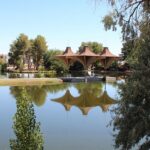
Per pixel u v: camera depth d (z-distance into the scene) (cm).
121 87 1035
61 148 1485
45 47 9862
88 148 1482
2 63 9850
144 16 1502
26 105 866
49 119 2248
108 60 7344
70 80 5756
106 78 5825
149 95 984
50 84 5288
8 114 2464
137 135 980
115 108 1048
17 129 854
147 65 1032
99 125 2012
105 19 1719
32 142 848
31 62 10131
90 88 4588
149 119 977
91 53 6981
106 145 1528
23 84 5203
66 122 2134
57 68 8156
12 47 9788
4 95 3650
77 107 2839
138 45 1127
